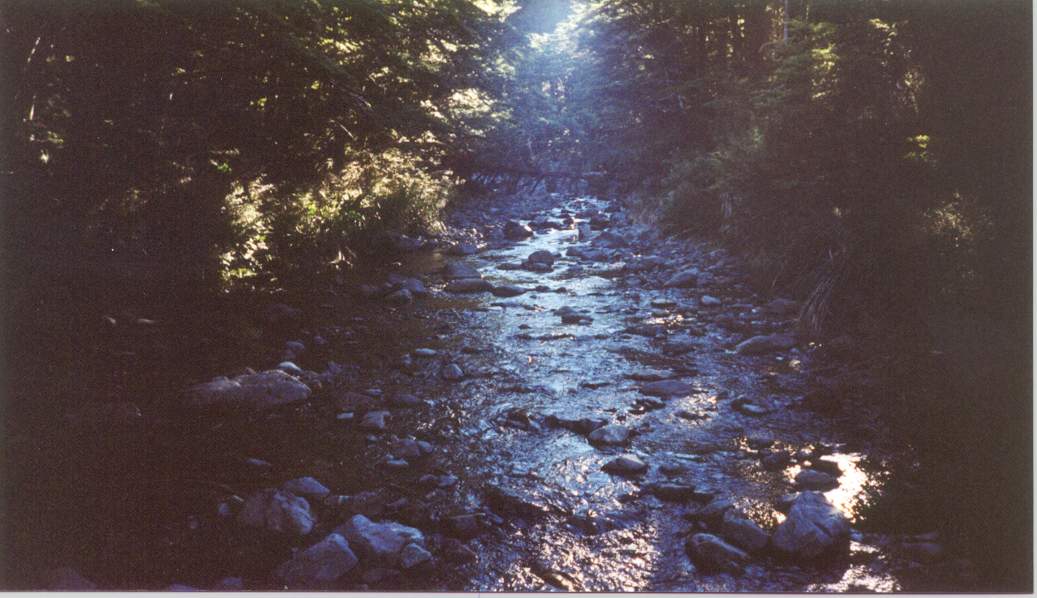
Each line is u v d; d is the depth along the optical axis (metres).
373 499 3.77
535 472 4.08
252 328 6.32
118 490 3.77
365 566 3.20
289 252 8.43
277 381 5.03
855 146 7.18
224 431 4.51
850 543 3.33
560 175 15.26
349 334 6.43
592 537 3.46
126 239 6.78
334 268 8.52
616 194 14.05
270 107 8.24
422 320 6.92
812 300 6.60
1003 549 3.25
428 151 13.65
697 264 8.76
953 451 4.13
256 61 7.35
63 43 6.45
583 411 4.88
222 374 5.27
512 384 5.36
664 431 4.58
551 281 8.41
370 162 10.98
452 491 3.88
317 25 7.77
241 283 7.38
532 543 3.41
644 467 4.09
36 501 3.61
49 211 6.12
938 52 6.55
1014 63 5.99
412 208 10.90
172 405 4.79
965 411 4.55
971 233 5.96
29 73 6.20
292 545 3.37
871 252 6.54
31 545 3.26
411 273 8.74
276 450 4.30
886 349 5.62
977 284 5.71
